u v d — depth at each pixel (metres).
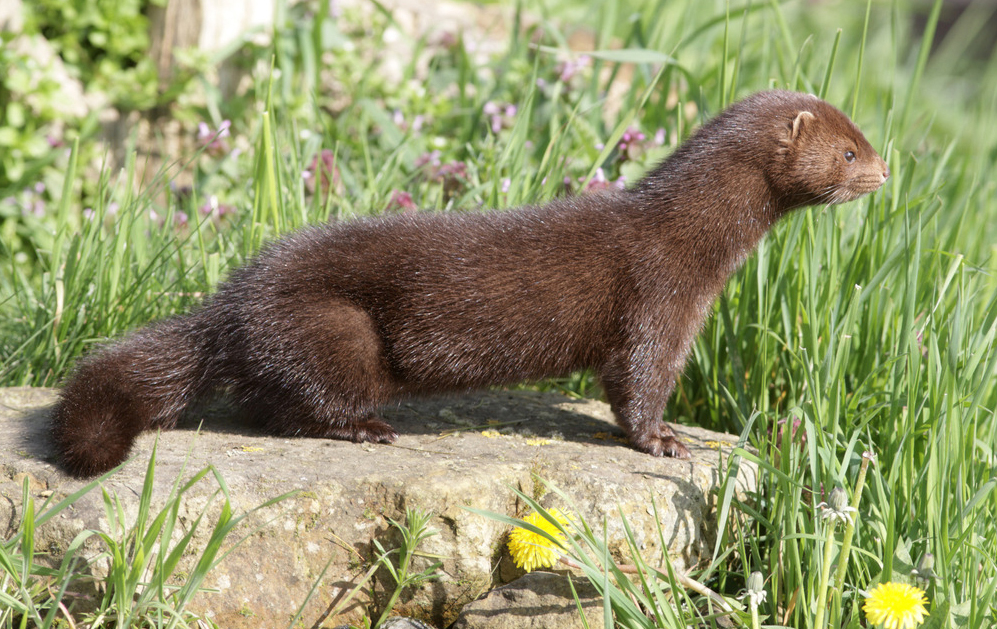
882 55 20.08
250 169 11.83
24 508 5.78
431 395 7.91
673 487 6.98
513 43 14.01
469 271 7.47
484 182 11.18
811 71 11.68
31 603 5.47
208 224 11.07
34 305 10.15
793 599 6.32
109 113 13.84
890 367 8.05
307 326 7.20
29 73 13.13
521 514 6.80
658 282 7.62
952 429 6.45
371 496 6.56
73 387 7.00
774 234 8.66
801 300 8.43
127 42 13.89
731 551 7.03
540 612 6.43
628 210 7.85
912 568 6.16
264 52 14.10
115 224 9.49
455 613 6.62
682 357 7.79
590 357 7.86
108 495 5.81
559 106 13.26
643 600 5.96
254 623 6.34
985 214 11.33
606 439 7.90
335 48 14.31
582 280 7.58
